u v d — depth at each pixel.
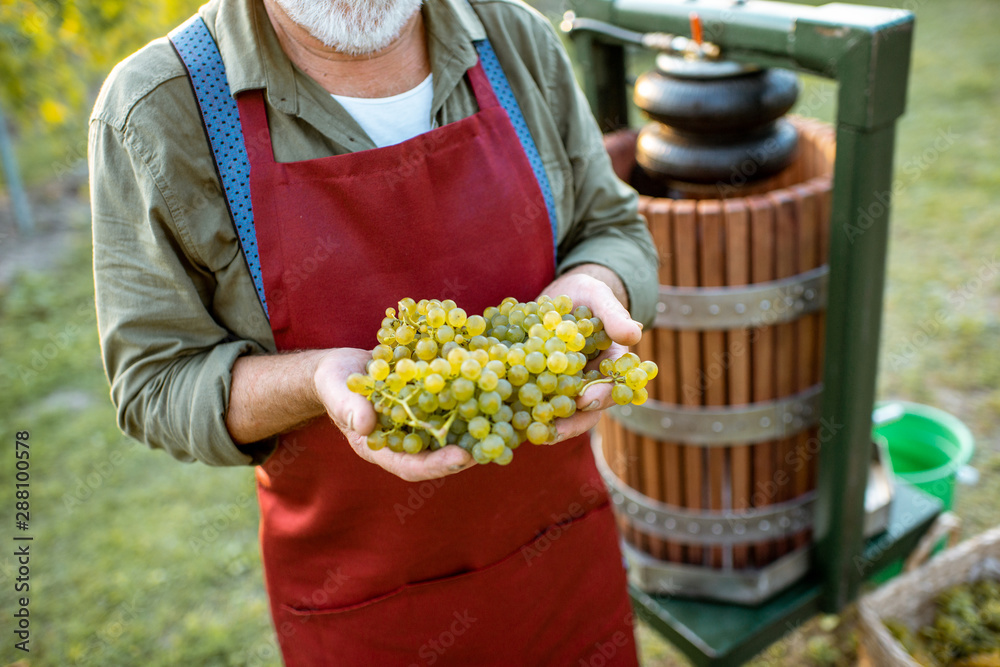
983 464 3.21
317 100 1.36
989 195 4.92
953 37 7.46
